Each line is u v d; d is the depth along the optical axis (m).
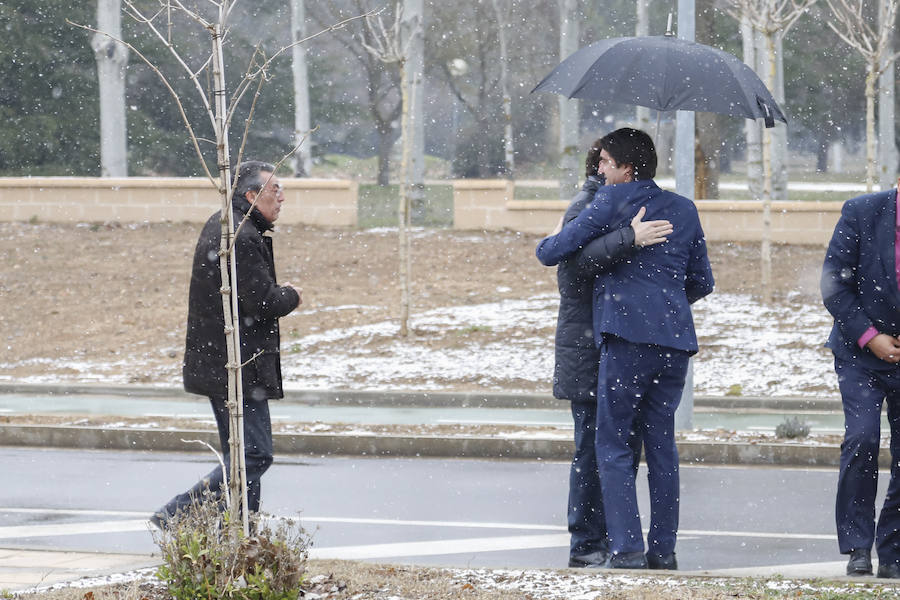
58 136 113.19
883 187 89.94
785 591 14.52
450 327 52.28
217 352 18.31
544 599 14.09
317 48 127.75
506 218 74.88
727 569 19.28
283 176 114.81
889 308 17.08
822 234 70.81
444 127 165.12
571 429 34.53
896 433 17.52
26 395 43.88
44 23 112.94
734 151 173.75
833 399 40.00
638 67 18.30
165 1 15.23
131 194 75.88
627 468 17.55
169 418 36.12
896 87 124.31
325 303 57.91
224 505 17.78
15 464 31.14
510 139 118.75
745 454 31.27
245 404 18.33
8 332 53.69
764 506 25.34
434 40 135.50
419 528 23.30
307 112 99.75
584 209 17.86
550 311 55.06
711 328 51.00
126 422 35.41
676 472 17.92
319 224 76.00
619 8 131.00
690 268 18.20
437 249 69.62
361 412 39.75
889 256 16.97
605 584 15.04
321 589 14.73
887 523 17.44
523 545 21.81
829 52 131.75
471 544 21.89
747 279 61.41
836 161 162.00
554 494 26.84
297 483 28.30
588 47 19.28
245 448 18.33
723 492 26.97
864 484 17.25
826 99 141.75
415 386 43.38
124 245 70.00
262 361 18.36
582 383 18.42
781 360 45.53
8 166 112.50
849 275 17.27
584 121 138.00
